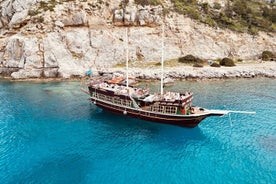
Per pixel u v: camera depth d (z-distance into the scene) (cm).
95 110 4728
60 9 8312
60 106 4916
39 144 3362
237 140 3491
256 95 5644
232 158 3020
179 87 6384
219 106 4841
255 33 10350
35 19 7912
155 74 7356
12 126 3944
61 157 3042
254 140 3484
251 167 2831
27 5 8438
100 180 2603
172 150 3219
